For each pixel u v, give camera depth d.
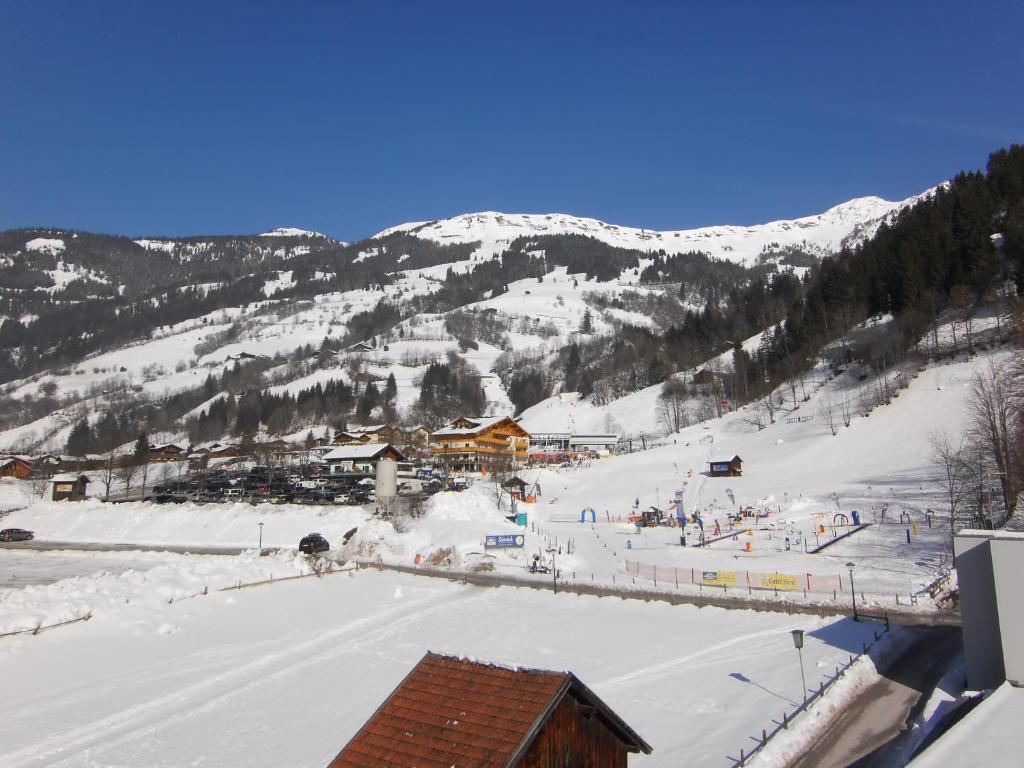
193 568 50.88
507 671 13.93
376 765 12.52
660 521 72.69
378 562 59.97
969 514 56.50
